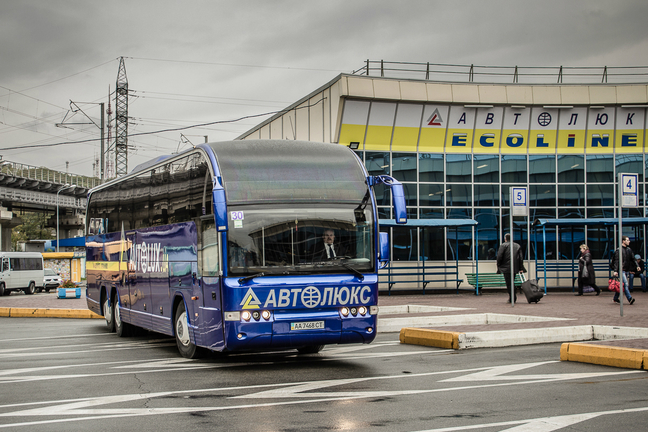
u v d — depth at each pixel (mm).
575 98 26797
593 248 27188
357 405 6785
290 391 7664
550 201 27250
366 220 9734
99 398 7484
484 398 7059
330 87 25609
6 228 72500
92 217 18141
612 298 22344
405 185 26094
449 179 26531
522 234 27094
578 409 6461
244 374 9078
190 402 7125
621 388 7523
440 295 25172
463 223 23125
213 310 9352
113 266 15656
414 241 26141
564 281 27188
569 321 13570
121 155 62688
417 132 26141
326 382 8242
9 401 7398
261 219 9250
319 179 9742
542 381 8047
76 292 32625
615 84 26891
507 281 20484
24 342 13961
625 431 5590
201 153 10117
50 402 7297
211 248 9453
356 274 9469
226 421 6168
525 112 26859
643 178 27500
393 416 6246
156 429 5926
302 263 9273
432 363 9734
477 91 26250
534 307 18047
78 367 10047
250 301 8953
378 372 8992
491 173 26922
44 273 48531
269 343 9008
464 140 26656
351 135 25375
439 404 6773
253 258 9109
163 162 12203
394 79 25312
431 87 25781
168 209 11734
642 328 11703
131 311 14125
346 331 9336
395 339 13016
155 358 11039
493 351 10945
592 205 27422
